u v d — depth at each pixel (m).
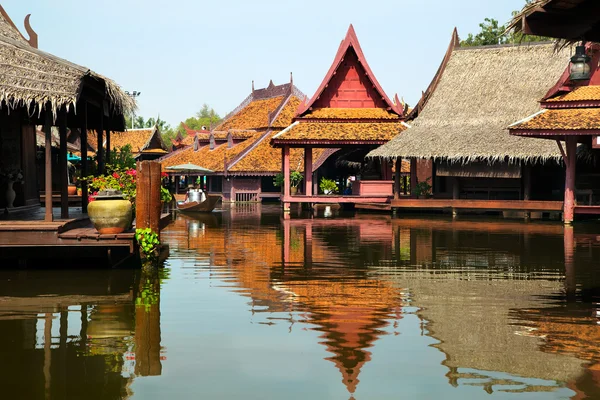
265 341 7.39
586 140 28.08
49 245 12.14
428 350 7.07
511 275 11.88
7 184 17.14
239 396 5.79
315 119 35.97
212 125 61.41
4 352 7.02
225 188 52.09
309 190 34.78
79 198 23.22
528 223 25.14
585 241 17.86
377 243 17.41
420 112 34.56
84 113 16.89
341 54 36.41
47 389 5.96
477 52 36.28
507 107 32.84
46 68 12.45
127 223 12.77
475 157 29.28
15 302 9.47
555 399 5.72
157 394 5.83
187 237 19.30
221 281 11.23
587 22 8.88
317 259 14.07
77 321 8.33
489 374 6.33
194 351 7.04
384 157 31.58
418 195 33.41
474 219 27.80
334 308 9.05
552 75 33.72
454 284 10.92
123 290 10.38
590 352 7.00
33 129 20.41
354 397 5.75
